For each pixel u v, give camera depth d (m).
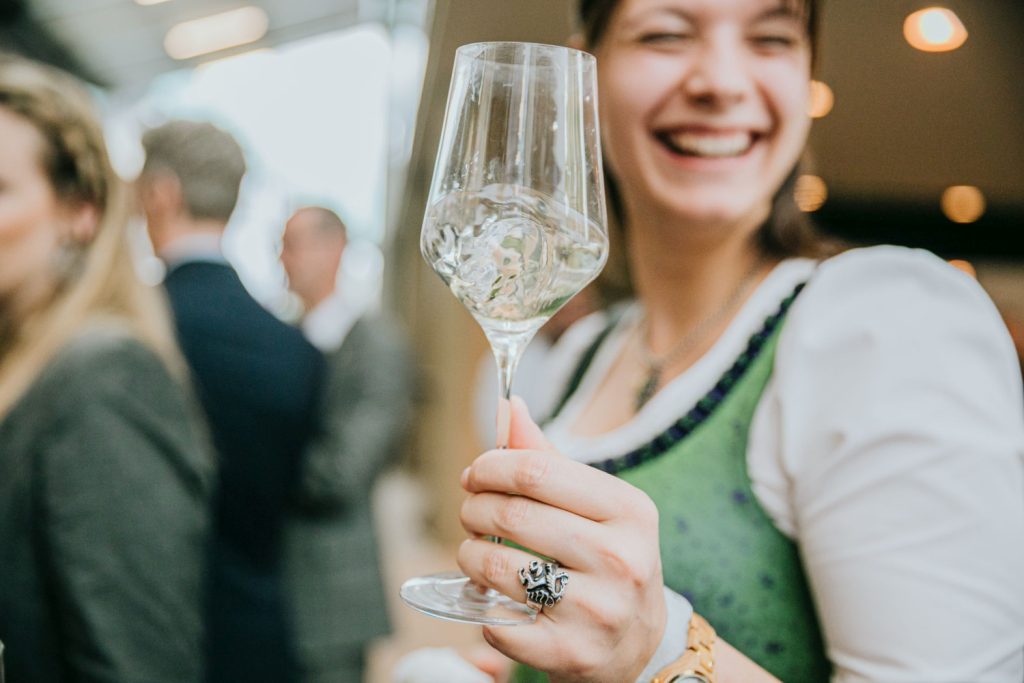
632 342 1.18
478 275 0.72
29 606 1.33
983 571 0.73
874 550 0.76
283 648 2.14
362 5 4.61
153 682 1.37
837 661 0.79
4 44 5.14
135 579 1.35
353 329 2.93
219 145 2.25
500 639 0.66
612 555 0.64
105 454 1.34
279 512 2.19
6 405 1.38
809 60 0.96
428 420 7.55
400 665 0.96
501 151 0.71
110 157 1.54
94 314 1.46
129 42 5.68
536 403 1.38
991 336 0.81
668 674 0.68
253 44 6.05
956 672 0.72
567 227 0.71
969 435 0.75
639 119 0.96
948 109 5.21
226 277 2.20
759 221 1.00
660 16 0.94
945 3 4.81
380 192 8.88
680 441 0.93
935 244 5.61
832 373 0.84
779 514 0.87
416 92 5.27
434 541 6.57
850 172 5.46
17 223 1.43
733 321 0.96
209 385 2.07
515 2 3.12
